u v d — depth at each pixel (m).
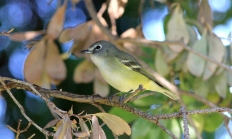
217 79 12.21
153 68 13.17
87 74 12.00
